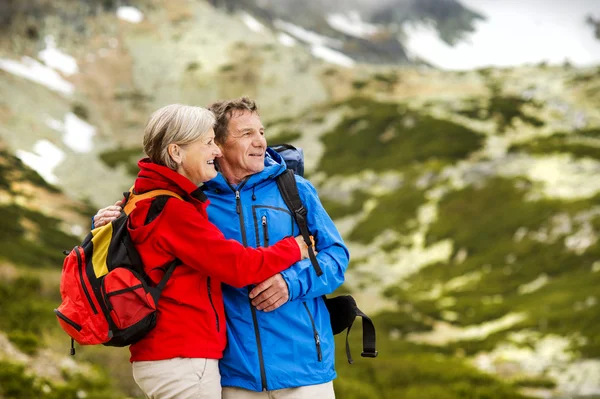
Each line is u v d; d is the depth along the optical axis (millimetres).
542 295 45844
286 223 3467
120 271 2973
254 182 3500
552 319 37594
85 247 3049
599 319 35719
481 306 45281
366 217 76438
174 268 3115
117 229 3092
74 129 113250
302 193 3566
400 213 74312
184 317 3084
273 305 3264
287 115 129250
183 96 142625
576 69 128625
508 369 30922
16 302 18047
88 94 135125
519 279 52281
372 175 88000
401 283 57938
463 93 123812
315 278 3355
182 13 177250
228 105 3561
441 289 54500
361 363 24500
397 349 35125
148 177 3186
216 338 3150
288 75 147375
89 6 166750
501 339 35656
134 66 152000
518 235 61781
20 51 142875
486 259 59031
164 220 3090
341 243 3557
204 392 3080
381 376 22953
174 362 3055
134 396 13094
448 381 23359
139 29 166625
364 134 103750
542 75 128000
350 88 138000
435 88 130625
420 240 67312
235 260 3105
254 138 3518
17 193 66375
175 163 3227
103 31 162000
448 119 104188
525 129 99688
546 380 28719
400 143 98188
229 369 3330
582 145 82250
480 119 103875
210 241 3088
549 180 73625
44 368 12727
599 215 59312
